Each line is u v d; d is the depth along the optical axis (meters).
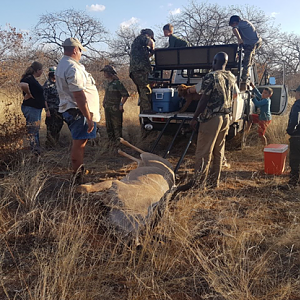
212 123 4.44
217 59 4.60
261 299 2.44
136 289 2.55
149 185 3.45
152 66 7.05
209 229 3.41
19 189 4.04
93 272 2.68
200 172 4.49
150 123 6.62
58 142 7.22
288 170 5.72
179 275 2.75
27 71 6.16
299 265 2.89
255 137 7.63
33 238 3.24
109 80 7.21
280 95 8.44
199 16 22.03
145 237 2.84
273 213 3.94
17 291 2.47
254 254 2.98
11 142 5.52
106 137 7.78
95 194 3.34
